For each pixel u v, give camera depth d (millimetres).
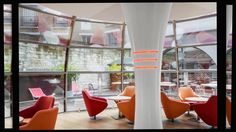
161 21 4023
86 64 7883
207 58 7816
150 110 4129
